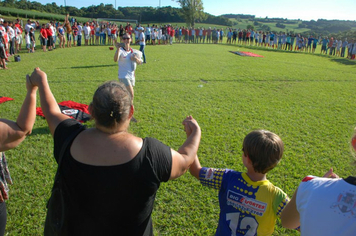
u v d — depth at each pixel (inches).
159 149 58.4
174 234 126.3
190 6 2114.9
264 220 74.2
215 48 997.2
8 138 65.1
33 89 69.8
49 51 727.1
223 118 273.4
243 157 78.6
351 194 43.9
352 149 52.2
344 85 447.5
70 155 54.9
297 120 277.9
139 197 55.7
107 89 57.2
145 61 581.3
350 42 938.7
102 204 53.9
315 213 46.0
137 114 272.4
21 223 127.2
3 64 466.0
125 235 57.7
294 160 194.1
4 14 1652.3
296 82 456.8
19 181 156.6
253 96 361.7
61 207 56.4
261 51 1000.2
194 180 165.2
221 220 79.1
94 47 863.7
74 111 263.1
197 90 376.8
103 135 56.5
